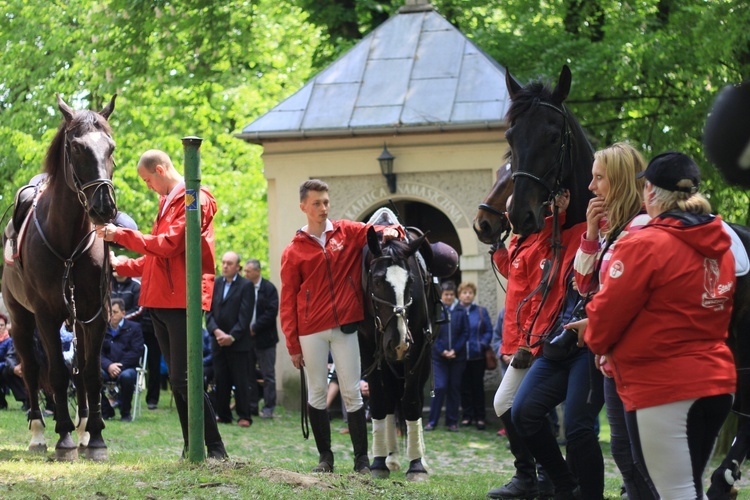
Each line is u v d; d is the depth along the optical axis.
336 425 14.16
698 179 4.56
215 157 24.83
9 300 8.62
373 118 15.83
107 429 11.91
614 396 5.32
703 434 4.45
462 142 15.62
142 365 14.12
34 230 7.86
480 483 8.19
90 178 7.27
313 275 7.86
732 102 2.55
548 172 6.09
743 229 6.64
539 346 6.05
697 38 14.24
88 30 21.73
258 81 23.73
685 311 4.39
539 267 6.24
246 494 6.05
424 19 17.41
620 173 5.35
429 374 8.71
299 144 16.17
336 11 20.03
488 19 20.17
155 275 7.32
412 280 7.80
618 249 4.48
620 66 16.17
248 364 13.85
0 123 22.64
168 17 18.77
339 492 6.36
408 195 15.81
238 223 25.08
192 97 21.38
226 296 13.79
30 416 8.80
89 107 22.97
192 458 6.87
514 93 6.48
